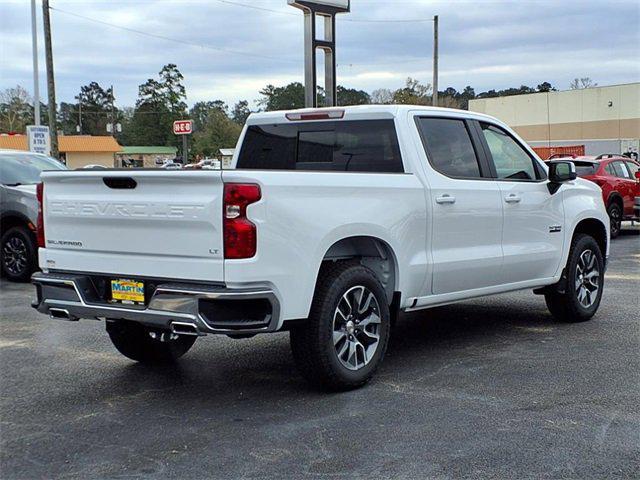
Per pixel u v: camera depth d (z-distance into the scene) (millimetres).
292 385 5445
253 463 4000
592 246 7664
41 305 5367
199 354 6449
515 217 6727
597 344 6625
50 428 4578
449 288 6172
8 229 10883
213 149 79625
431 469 3898
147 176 4742
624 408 4848
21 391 5363
